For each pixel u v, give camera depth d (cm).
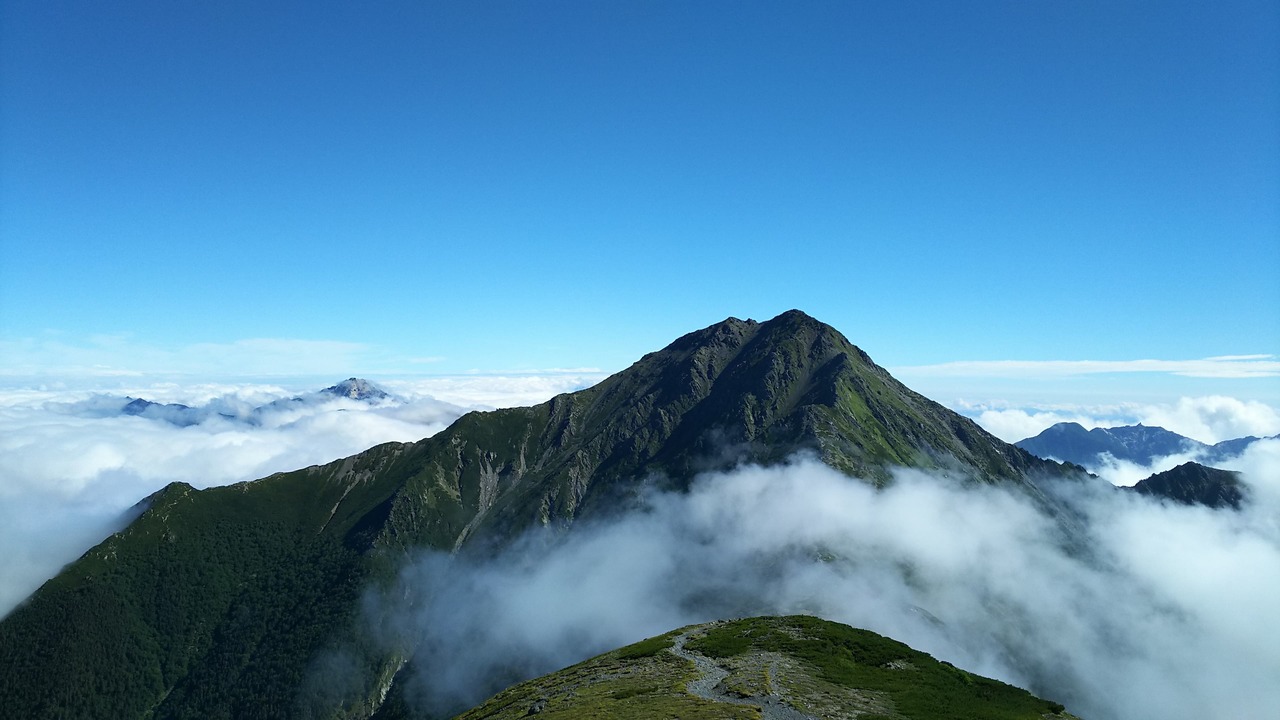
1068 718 6988
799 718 6444
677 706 6819
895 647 9412
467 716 9362
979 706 7075
